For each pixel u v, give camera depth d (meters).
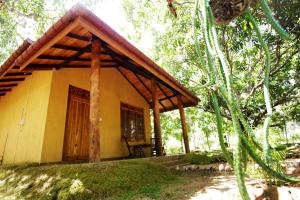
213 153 7.54
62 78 6.39
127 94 9.81
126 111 9.45
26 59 5.02
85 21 4.20
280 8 6.34
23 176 4.51
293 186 2.92
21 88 7.47
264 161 0.58
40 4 9.57
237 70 11.44
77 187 3.48
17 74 6.93
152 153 10.28
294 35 7.37
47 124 5.65
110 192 3.54
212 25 0.71
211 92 0.72
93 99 4.71
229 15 0.88
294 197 2.58
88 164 4.11
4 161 6.89
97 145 4.45
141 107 10.74
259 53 10.02
